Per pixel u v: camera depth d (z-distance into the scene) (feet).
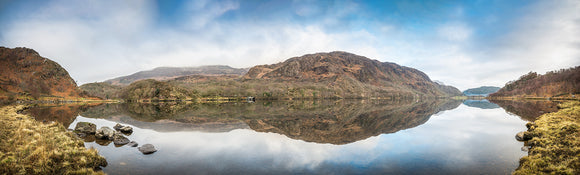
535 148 48.47
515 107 234.99
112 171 38.29
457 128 93.76
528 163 40.27
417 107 266.57
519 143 62.28
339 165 42.39
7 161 34.17
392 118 138.31
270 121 122.21
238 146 59.06
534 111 173.58
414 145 60.64
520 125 102.01
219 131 85.76
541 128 68.28
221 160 45.52
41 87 554.87
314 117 145.89
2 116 79.56
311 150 54.95
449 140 67.72
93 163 40.09
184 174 37.11
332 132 84.69
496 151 53.11
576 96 475.72
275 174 37.22
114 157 46.60
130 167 40.45
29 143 42.96
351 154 50.88
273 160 45.80
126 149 53.42
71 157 39.40
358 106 294.87
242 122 116.88
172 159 45.83
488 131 85.30
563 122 71.20
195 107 269.64
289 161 45.19
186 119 130.31
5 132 50.52
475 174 37.24
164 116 149.38
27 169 33.58
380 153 51.78
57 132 59.06
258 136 75.15
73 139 55.26
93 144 58.13
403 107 267.39
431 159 46.47
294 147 58.23
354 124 109.29
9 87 488.44
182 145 59.62
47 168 34.60
